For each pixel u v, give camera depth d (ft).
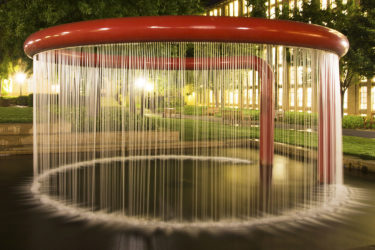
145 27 17.75
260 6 55.47
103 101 46.24
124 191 22.06
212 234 14.73
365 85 83.46
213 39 18.03
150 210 18.06
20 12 40.86
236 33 17.89
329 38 19.80
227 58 31.32
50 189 22.62
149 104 58.29
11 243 13.76
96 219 16.63
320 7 55.67
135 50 30.83
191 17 17.78
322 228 15.62
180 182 24.82
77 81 30.66
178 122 64.03
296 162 33.88
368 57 54.39
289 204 19.39
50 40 20.02
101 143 36.76
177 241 13.91
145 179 25.81
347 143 42.68
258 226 15.78
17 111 64.80
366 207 18.97
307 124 62.85
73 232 14.90
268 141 32.48
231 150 42.01
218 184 24.31
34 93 25.48
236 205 19.08
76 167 30.32
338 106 23.77
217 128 59.36
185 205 19.02
